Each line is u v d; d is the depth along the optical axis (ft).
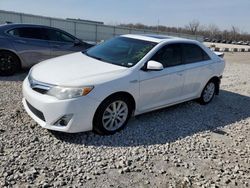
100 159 11.42
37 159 10.91
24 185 9.32
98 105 12.67
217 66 20.15
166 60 16.19
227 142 14.56
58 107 11.99
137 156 11.99
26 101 14.15
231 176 11.32
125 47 16.42
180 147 13.33
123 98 13.83
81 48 26.66
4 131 12.91
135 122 15.61
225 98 23.21
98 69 13.80
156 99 15.76
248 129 16.74
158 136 14.21
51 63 15.15
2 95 17.99
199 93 19.40
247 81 31.94
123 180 10.24
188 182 10.54
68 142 12.48
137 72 14.32
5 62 23.16
